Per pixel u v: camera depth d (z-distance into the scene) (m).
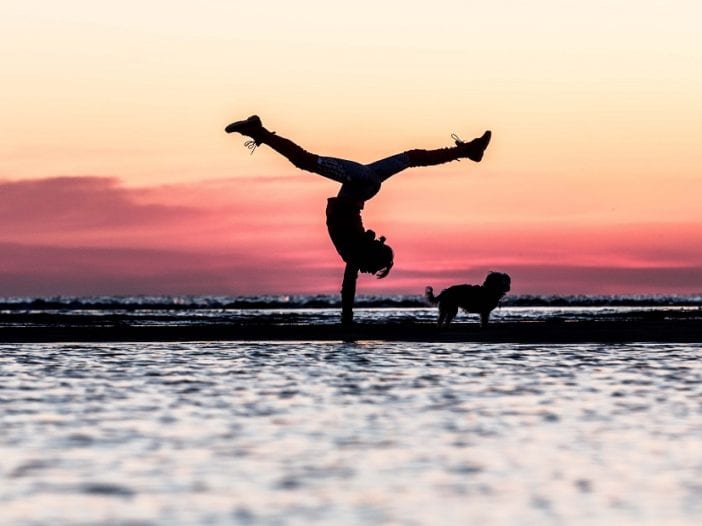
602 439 15.33
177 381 21.47
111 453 14.37
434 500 12.08
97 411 17.78
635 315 60.34
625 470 13.45
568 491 12.46
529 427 16.25
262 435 15.61
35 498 12.11
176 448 14.70
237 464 13.76
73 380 21.69
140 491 12.42
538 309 90.94
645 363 24.61
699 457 14.15
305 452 14.46
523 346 28.73
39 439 15.33
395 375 22.34
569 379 21.70
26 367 24.02
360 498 12.15
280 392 19.91
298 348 28.38
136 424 16.53
